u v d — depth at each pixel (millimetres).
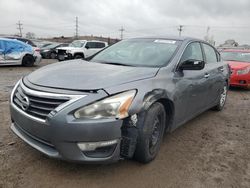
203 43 5285
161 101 3555
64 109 2754
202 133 4828
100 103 2791
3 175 3016
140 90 3086
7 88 7793
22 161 3328
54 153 2881
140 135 3102
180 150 4008
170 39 4562
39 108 2910
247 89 10062
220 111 6457
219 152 4059
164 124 3639
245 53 10805
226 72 6176
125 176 3174
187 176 3295
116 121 2824
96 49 19891
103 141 2814
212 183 3195
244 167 3641
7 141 3857
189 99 4219
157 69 3648
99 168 3291
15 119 3264
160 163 3537
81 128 2729
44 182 2951
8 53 13273
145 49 4316
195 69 3875
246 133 5000
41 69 3738
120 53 4391
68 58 18531
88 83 2951
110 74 3268
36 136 2980
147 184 3062
